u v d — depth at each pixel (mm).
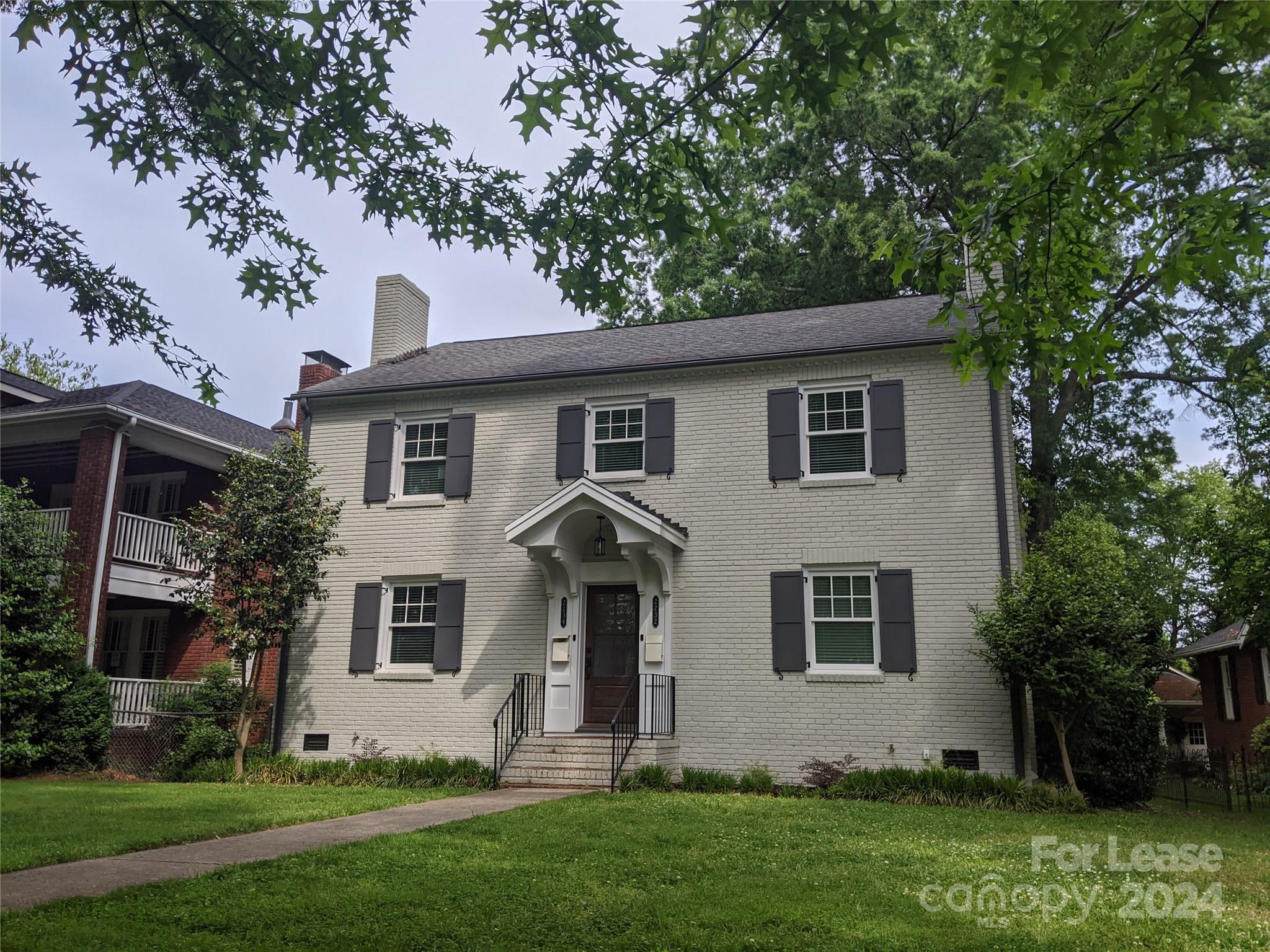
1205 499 36906
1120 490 27078
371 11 5652
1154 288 25281
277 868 7480
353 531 17406
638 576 15328
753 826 9906
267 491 16031
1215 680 29531
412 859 7848
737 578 15180
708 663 15008
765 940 5617
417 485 17453
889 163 28500
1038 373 6664
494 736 15320
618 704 15484
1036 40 5105
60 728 15711
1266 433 16844
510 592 16344
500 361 18391
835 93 5105
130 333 6551
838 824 10195
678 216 5984
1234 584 15617
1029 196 5871
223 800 11766
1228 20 4777
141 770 16109
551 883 7000
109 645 20938
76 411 17594
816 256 27625
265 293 6766
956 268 6457
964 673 13883
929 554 14383
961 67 26047
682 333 18672
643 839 8938
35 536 16094
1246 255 5617
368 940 5566
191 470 21484
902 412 14922
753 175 29328
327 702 16828
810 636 14789
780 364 15695
